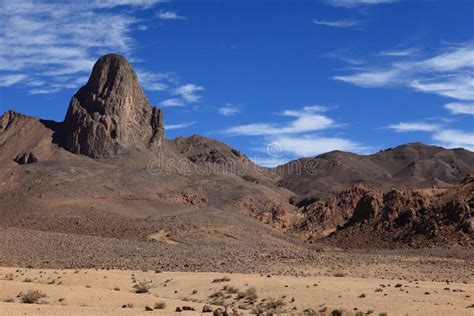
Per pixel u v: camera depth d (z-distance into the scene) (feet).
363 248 514.68
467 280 276.82
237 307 193.06
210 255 375.04
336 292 207.92
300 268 306.35
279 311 186.60
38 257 363.97
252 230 563.89
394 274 293.02
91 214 590.55
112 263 335.47
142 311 159.22
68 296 189.57
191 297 213.46
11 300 186.39
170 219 576.61
